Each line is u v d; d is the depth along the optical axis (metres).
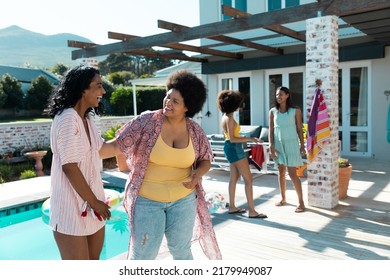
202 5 11.32
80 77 2.14
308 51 5.02
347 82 9.16
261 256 3.47
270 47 9.40
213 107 11.40
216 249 2.61
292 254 3.50
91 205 2.10
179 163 2.34
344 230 4.11
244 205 5.23
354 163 8.30
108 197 5.12
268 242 3.82
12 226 5.41
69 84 2.13
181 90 2.29
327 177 4.92
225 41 8.12
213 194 5.14
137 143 2.32
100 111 2.42
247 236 4.01
